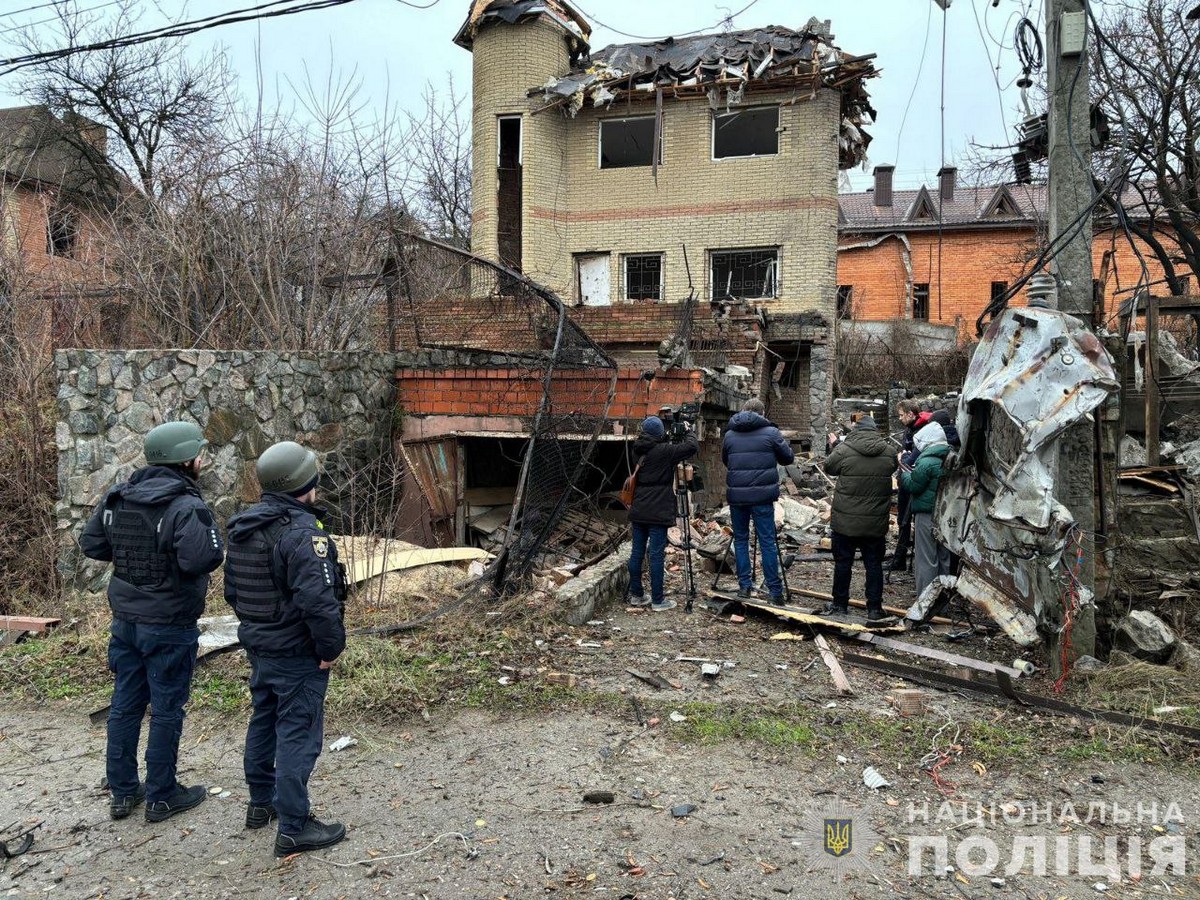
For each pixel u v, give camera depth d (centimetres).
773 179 1631
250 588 316
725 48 1686
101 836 343
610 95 1642
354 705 461
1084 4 546
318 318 915
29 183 989
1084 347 475
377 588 630
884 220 3284
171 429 359
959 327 2667
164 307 840
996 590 556
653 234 1700
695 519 1003
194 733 441
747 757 407
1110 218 1154
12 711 479
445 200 2258
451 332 970
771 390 1727
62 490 638
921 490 649
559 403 844
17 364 751
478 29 1742
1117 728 437
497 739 428
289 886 304
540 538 689
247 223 889
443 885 302
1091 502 534
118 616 350
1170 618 571
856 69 1548
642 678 512
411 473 862
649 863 315
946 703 479
